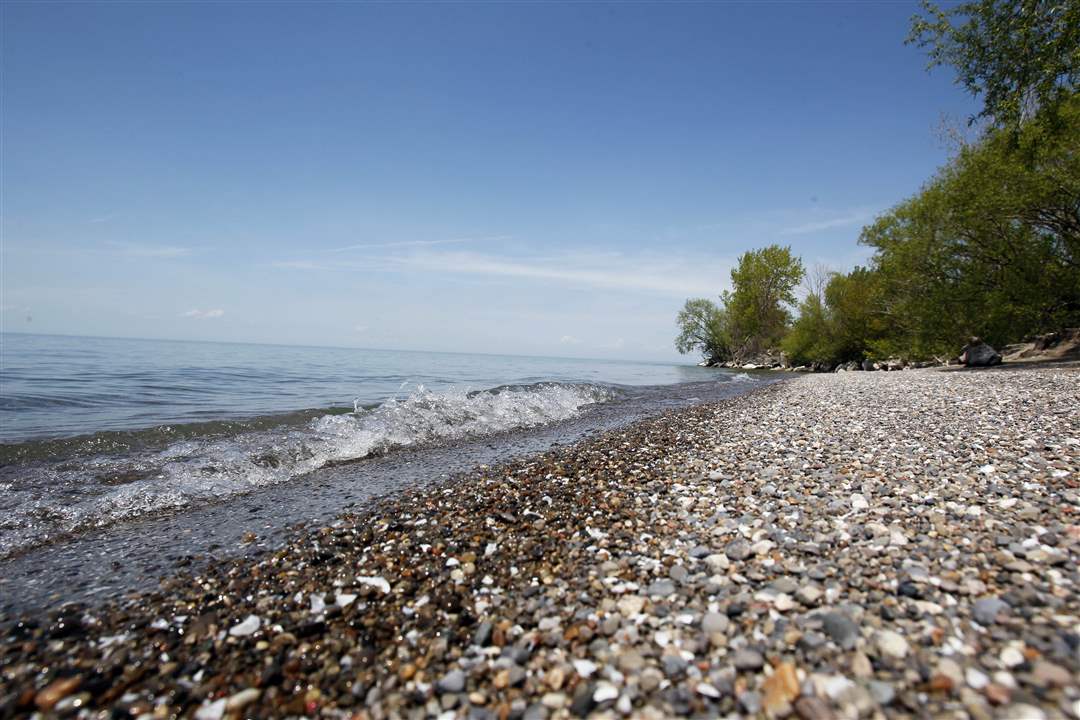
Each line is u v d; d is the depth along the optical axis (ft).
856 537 14.32
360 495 23.36
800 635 9.78
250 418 41.16
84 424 37.22
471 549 15.64
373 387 79.92
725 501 18.81
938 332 86.99
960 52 57.93
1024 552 12.34
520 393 65.67
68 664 10.18
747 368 228.84
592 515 18.30
